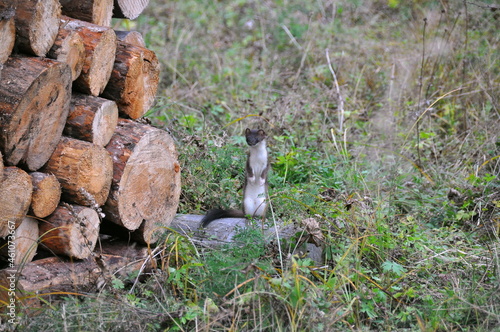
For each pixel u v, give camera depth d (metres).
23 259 8.08
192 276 9.12
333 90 16.73
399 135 14.84
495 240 10.78
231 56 20.42
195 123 15.03
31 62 8.06
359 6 23.69
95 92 9.10
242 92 17.39
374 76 17.95
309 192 11.33
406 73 17.75
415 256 10.22
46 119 8.27
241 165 12.81
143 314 8.03
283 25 22.03
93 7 9.45
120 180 9.12
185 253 9.41
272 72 18.05
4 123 7.66
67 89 8.50
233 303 7.87
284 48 21.05
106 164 8.96
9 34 7.87
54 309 7.89
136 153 9.37
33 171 8.40
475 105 16.06
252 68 19.14
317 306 8.07
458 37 18.33
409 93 17.09
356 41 20.22
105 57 9.16
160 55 19.73
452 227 11.25
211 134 13.98
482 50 17.67
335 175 13.02
